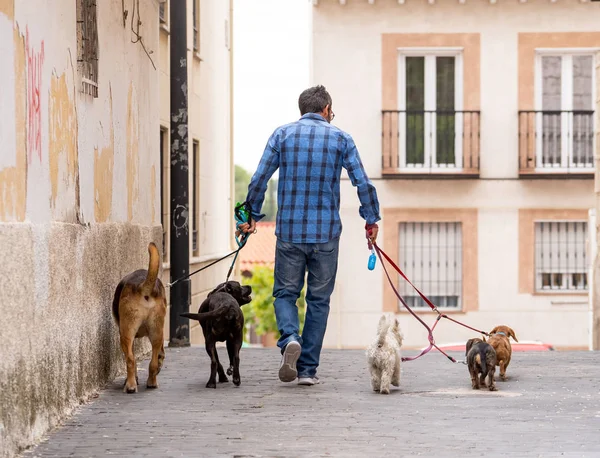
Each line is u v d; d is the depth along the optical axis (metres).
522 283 26.20
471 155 25.92
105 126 9.49
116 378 9.75
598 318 19.69
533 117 25.94
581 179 26.09
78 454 6.26
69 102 7.91
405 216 26.06
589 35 25.84
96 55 9.02
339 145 9.14
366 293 26.05
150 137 12.42
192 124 21.23
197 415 7.68
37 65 6.85
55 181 7.37
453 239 26.27
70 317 7.75
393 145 25.83
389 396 8.76
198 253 22.08
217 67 25.17
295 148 9.10
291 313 9.19
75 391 7.92
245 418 7.56
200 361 11.27
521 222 26.17
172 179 13.80
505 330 10.09
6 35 6.06
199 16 22.12
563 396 8.88
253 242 59.88
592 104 26.06
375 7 25.72
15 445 6.12
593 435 6.96
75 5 8.20
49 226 7.09
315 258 9.16
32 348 6.55
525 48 25.88
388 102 25.80
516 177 26.09
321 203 9.13
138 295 8.71
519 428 7.22
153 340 8.94
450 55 25.98
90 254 8.58
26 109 6.54
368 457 6.19
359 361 11.30
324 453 6.30
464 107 25.94
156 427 7.18
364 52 25.73
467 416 7.73
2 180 5.94
